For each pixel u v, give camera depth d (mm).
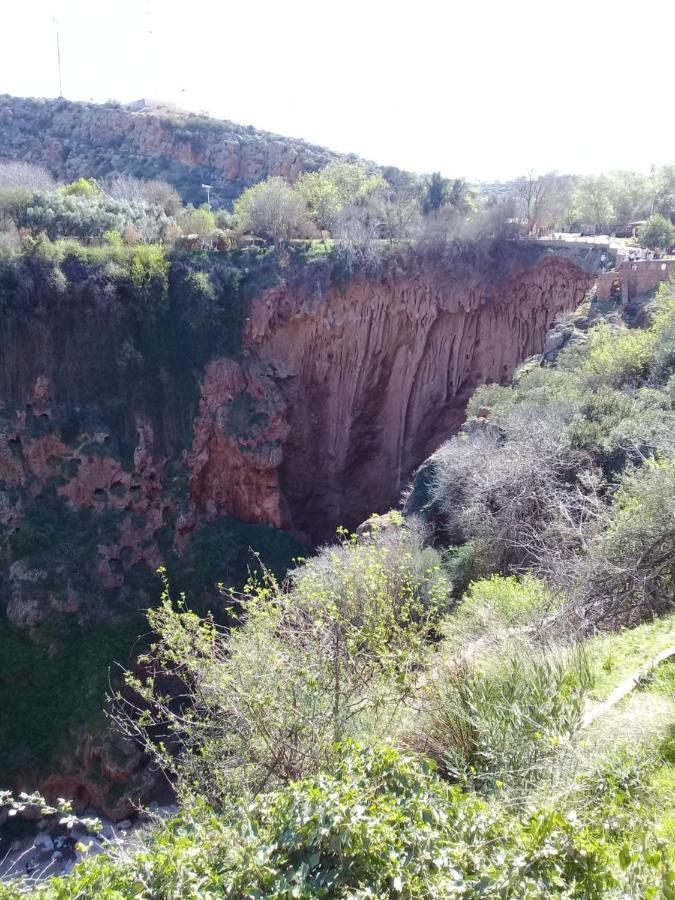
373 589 7277
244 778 5695
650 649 6723
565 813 3562
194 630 6902
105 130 69250
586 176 48938
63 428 28406
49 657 24609
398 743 5508
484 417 21344
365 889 3064
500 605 9625
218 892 3236
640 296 26234
